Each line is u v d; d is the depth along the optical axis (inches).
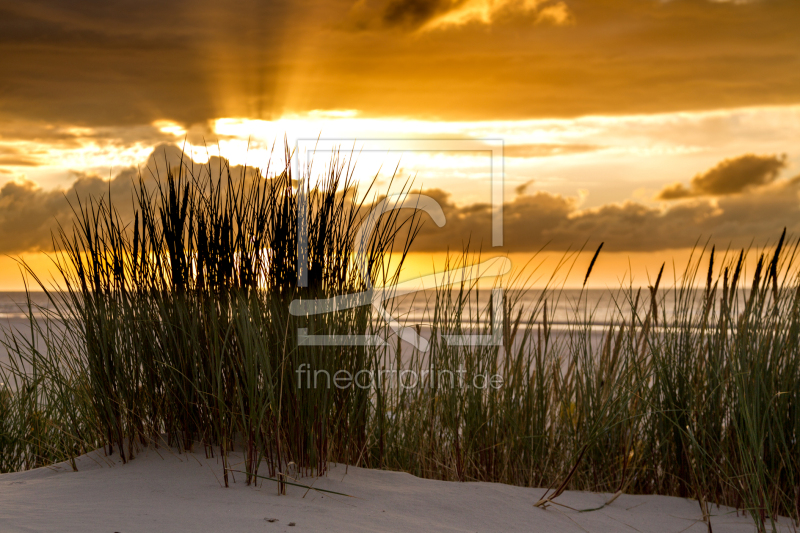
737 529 90.5
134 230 105.8
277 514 77.4
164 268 106.7
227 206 104.6
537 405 122.9
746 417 92.6
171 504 79.6
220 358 93.2
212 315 97.0
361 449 112.9
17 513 74.0
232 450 104.2
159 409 105.0
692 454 108.7
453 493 97.1
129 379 103.2
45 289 108.4
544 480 119.2
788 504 99.3
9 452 130.6
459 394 124.1
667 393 112.0
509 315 126.8
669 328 117.0
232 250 103.2
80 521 71.2
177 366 103.2
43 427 132.2
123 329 103.8
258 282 102.5
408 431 125.9
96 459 102.6
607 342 122.8
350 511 82.4
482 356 125.4
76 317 107.7
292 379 96.3
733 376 99.7
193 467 96.0
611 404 114.1
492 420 122.3
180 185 106.9
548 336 125.0
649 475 115.5
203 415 103.3
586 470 117.6
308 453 98.0
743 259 107.4
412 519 82.4
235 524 72.8
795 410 99.6
